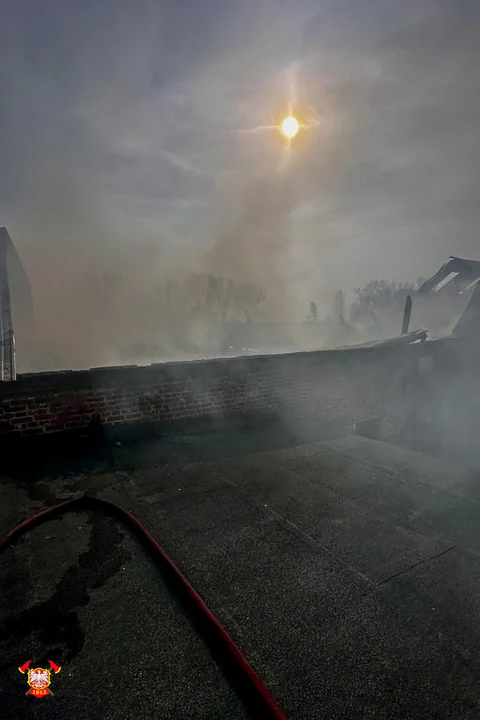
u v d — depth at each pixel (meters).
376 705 1.71
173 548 2.87
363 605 2.32
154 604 2.31
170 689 1.77
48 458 4.51
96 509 3.47
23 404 4.64
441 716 1.67
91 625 2.14
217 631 2.06
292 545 2.95
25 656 1.94
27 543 2.93
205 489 3.88
